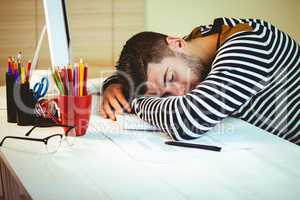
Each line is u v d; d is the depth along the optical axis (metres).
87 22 1.48
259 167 0.69
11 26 1.53
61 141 0.85
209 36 1.13
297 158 0.74
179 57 1.15
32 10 1.54
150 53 1.18
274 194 0.59
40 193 0.59
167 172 0.67
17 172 0.67
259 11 1.58
